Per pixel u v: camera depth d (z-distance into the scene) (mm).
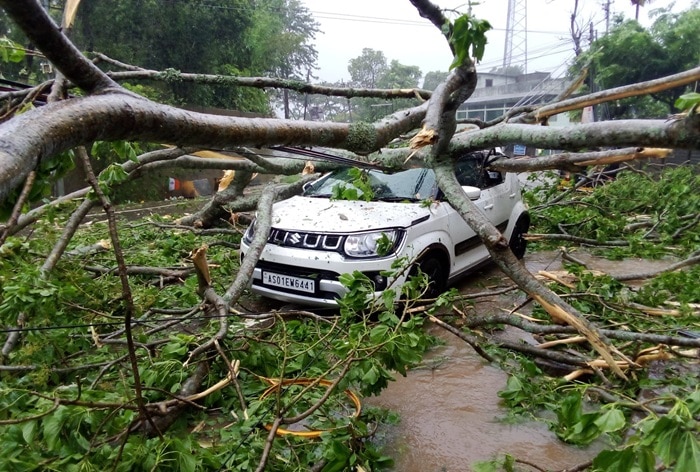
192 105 15289
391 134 2836
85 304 3615
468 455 2633
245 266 4094
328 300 4051
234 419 2902
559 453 2641
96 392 2299
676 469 1381
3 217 1607
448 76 3000
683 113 2162
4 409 2098
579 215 7863
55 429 1933
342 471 2250
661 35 13492
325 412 2820
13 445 1968
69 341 3227
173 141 1659
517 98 25219
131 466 2023
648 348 3227
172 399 2703
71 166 1748
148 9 13812
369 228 4148
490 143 3197
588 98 3957
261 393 3027
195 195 14375
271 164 6023
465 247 5039
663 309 4125
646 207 8641
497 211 5633
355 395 3023
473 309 4656
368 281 3398
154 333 3658
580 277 4492
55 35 1299
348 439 2447
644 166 10969
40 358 2957
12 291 2951
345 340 3025
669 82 3393
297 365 3102
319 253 4105
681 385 3104
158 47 14633
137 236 6855
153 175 13062
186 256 5969
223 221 7488
